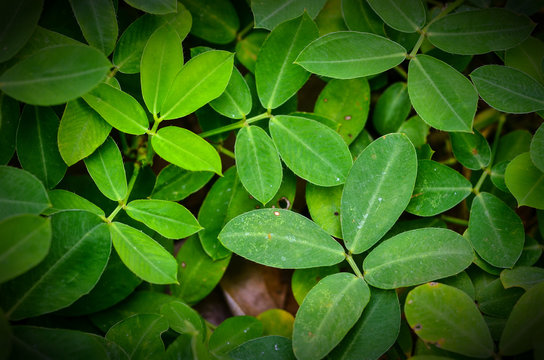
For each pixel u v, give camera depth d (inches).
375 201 8.0
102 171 8.1
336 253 8.0
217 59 7.9
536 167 8.3
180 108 8.0
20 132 8.0
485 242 8.4
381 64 8.3
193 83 7.9
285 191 8.7
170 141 8.0
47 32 7.9
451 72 8.3
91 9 8.1
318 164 8.2
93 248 7.6
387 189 8.0
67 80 7.2
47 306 7.4
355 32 8.3
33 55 7.2
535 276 8.3
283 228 8.0
